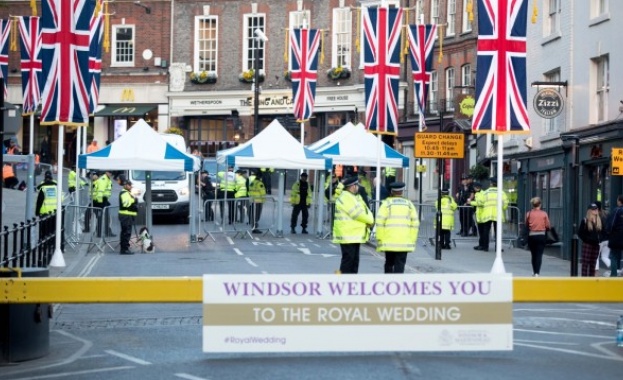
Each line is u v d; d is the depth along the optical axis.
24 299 22.14
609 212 45.28
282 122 103.50
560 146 55.25
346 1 105.50
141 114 111.69
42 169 91.19
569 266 50.47
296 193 66.31
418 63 62.84
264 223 73.12
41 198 51.91
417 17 98.62
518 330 28.69
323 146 66.50
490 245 61.94
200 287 22.28
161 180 70.81
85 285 22.19
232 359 23.53
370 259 50.84
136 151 54.88
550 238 43.84
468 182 67.25
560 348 25.34
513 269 47.78
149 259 48.72
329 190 69.38
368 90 56.47
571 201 54.28
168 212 70.25
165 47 113.06
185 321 30.44
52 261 44.00
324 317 22.28
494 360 23.34
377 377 21.11
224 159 61.69
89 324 29.89
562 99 54.25
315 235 65.31
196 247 55.62
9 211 66.31
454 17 92.62
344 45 105.94
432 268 46.81
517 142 66.31
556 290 22.44
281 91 108.38
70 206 54.56
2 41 63.06
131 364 23.25
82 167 54.56
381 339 22.33
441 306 22.38
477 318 22.42
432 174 96.06
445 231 58.28
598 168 51.91
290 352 24.19
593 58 53.81
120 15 113.50
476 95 41.41
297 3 108.12
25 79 60.47
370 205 59.50
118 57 114.00
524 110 41.31
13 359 23.61
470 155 89.19
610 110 51.78
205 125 113.06
